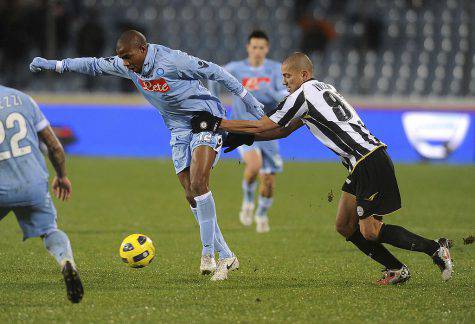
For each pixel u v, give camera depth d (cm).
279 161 3812
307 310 2114
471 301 2245
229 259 2595
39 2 8069
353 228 2491
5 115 1983
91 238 3547
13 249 3184
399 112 6969
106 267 2802
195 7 9462
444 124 6950
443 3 9250
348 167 2412
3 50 8206
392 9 9225
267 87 3950
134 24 8706
